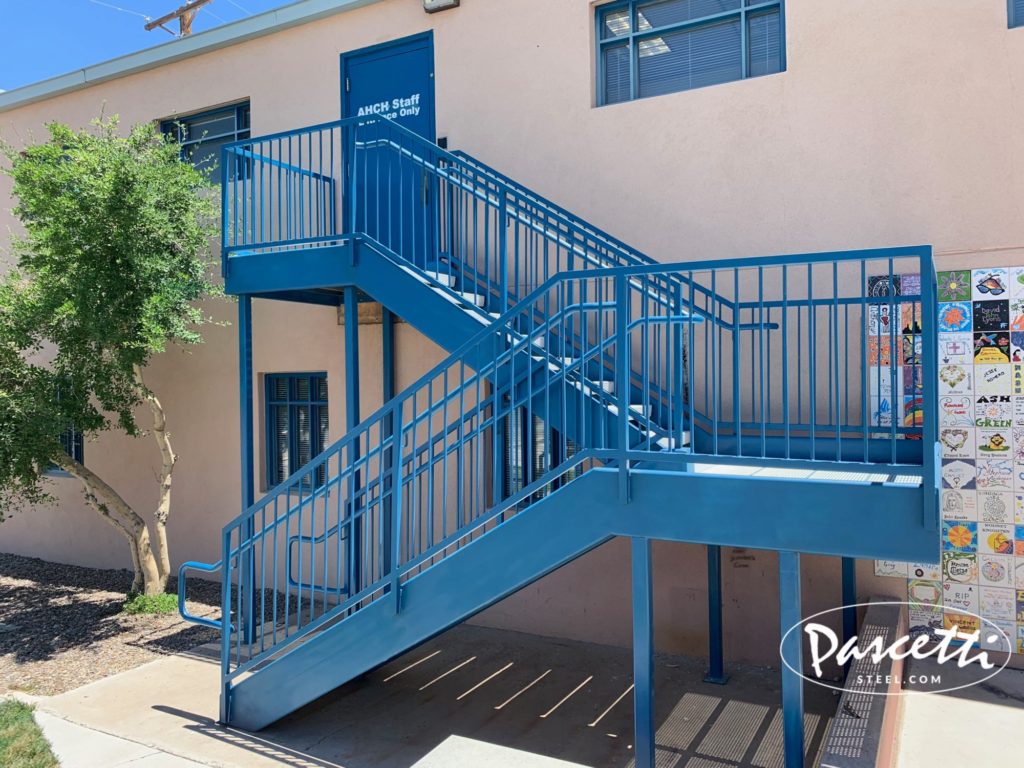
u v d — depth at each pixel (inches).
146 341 235.3
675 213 213.8
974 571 180.4
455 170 243.1
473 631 234.7
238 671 170.7
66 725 171.8
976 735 148.7
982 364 179.2
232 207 276.7
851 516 117.7
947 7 182.5
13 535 349.1
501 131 239.0
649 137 217.3
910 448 178.7
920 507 113.7
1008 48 176.9
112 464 315.9
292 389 281.4
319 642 162.6
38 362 332.2
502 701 183.6
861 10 191.5
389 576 154.9
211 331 290.7
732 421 198.7
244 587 233.1
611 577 220.2
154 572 263.9
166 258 239.9
